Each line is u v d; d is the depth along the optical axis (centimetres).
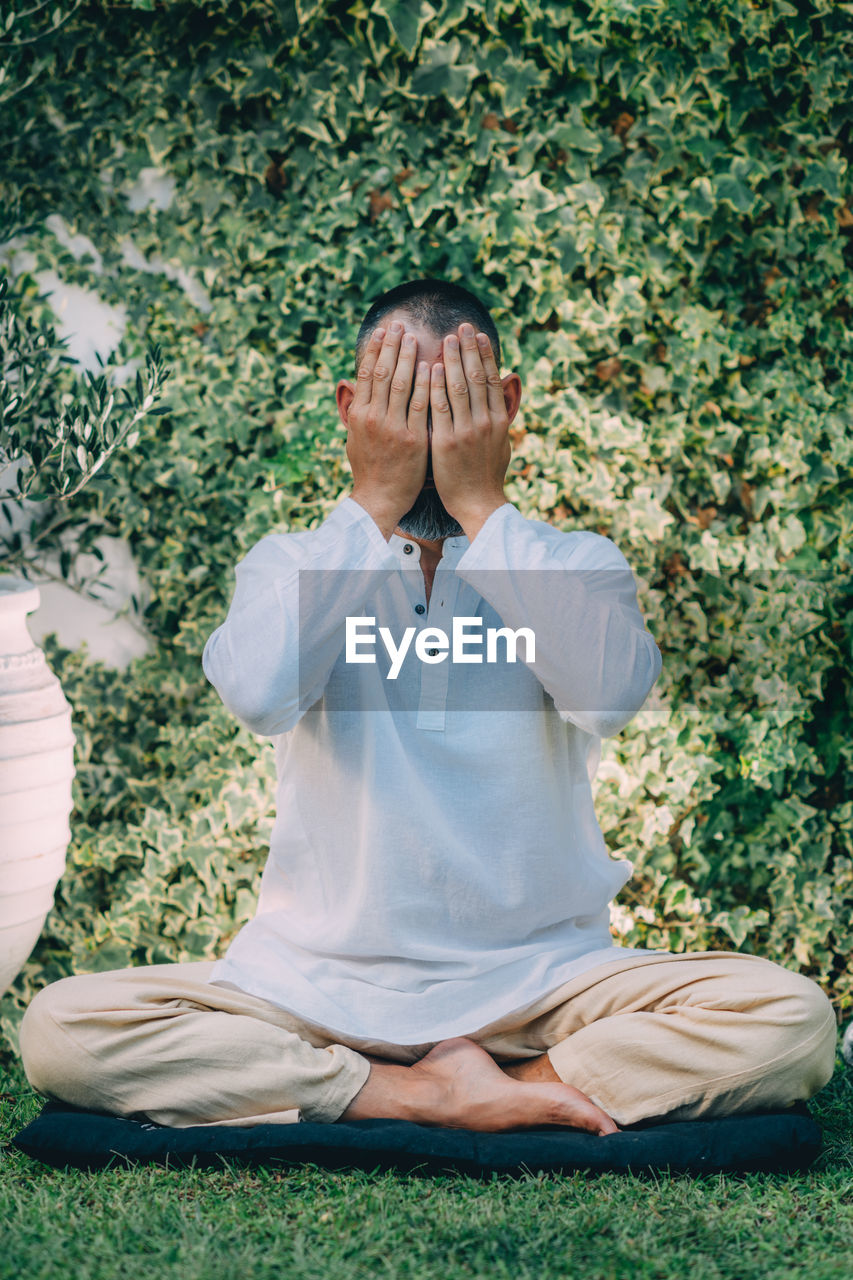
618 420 321
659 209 320
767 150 319
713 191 317
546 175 322
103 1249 177
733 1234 183
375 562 219
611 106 319
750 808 329
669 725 323
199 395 326
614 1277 170
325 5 314
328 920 230
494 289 324
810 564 325
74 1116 216
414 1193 196
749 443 325
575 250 320
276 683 215
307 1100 214
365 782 224
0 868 258
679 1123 213
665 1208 191
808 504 325
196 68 318
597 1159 202
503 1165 201
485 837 225
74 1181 205
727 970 219
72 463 284
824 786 333
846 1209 195
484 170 321
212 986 225
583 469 325
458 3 308
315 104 318
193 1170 204
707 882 329
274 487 326
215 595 330
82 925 322
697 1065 212
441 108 319
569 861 231
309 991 223
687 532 329
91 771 327
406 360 217
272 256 326
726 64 313
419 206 320
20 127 319
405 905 222
